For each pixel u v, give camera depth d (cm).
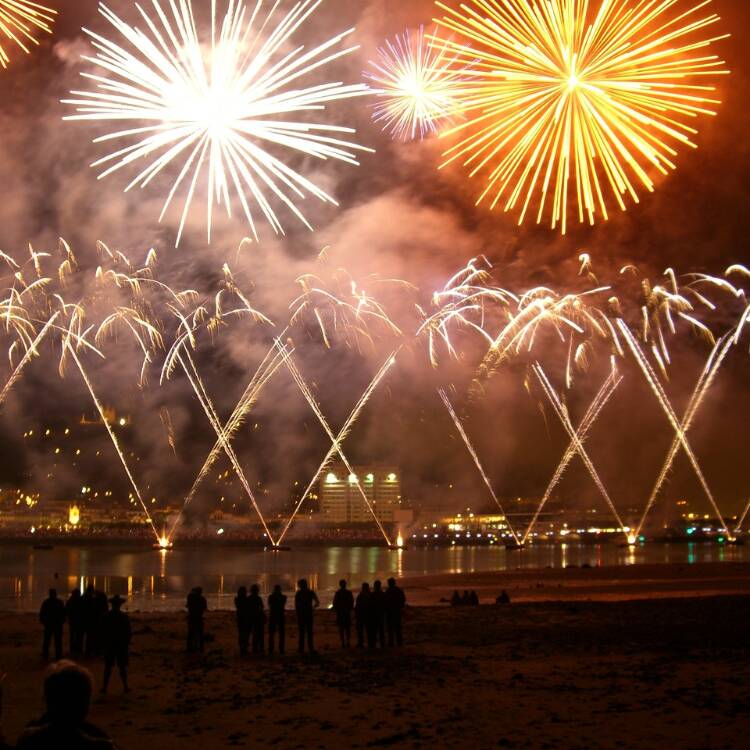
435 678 1576
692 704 1268
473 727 1149
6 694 1458
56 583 7888
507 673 1631
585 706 1279
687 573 6234
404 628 2519
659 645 2052
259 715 1263
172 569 11225
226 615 3073
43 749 400
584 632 2372
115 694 1457
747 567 6650
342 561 14788
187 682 1573
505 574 7000
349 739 1099
